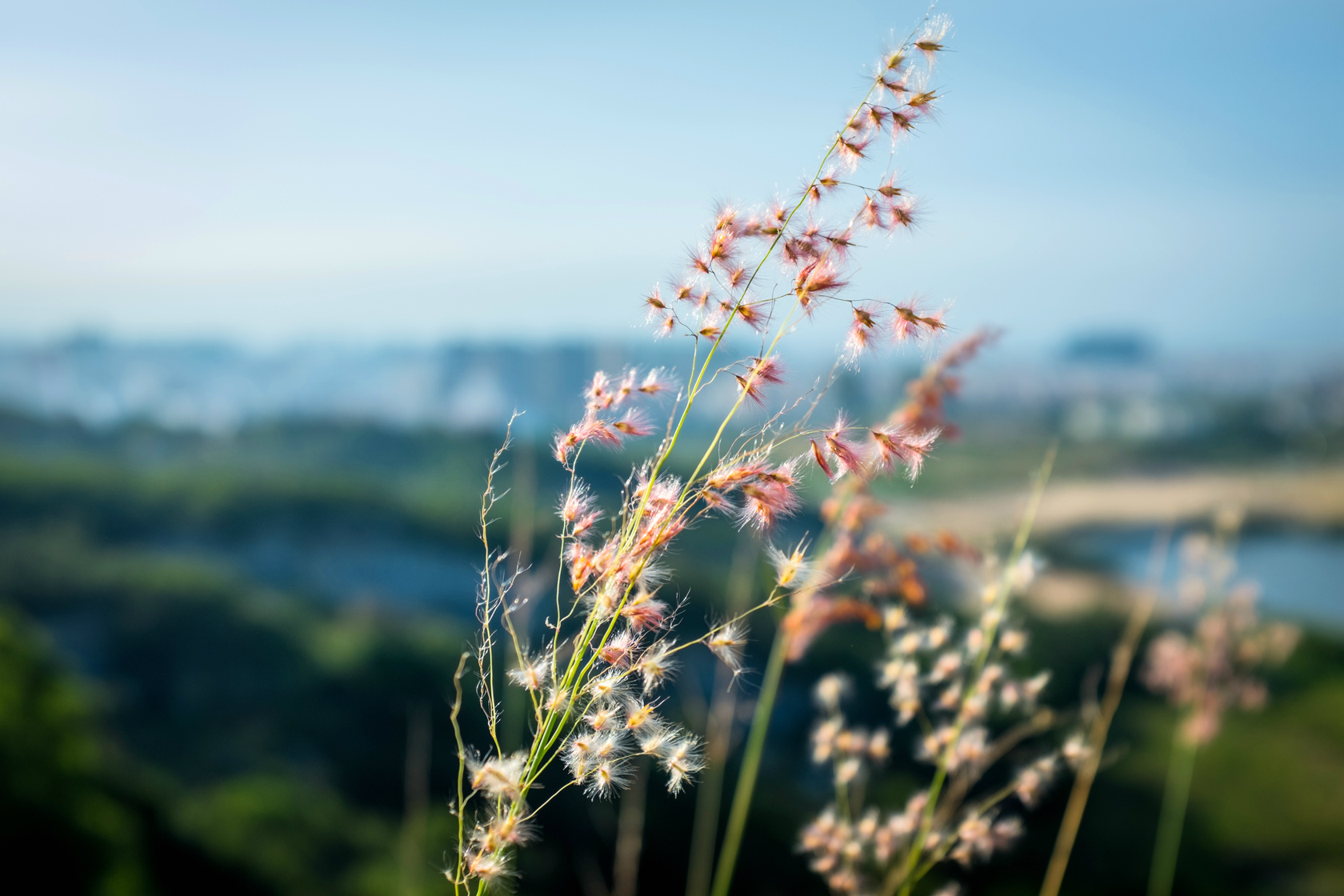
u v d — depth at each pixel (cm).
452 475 3086
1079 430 5197
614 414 122
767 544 122
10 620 1320
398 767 1293
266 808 1137
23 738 972
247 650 1761
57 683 1232
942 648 225
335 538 2592
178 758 1364
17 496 2623
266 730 1455
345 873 1045
